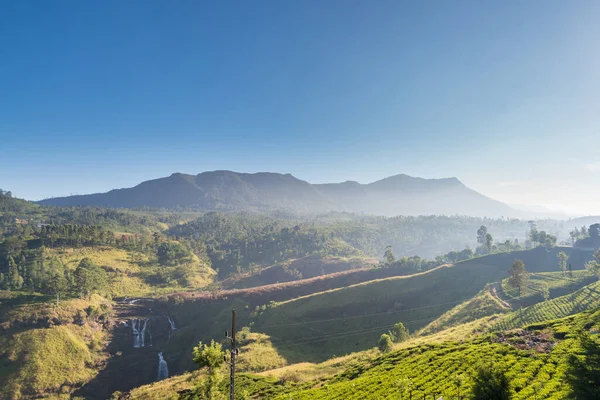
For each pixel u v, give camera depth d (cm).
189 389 10162
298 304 19450
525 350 7512
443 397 6122
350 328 16662
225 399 7544
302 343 15450
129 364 17438
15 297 17775
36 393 13650
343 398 7269
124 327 19212
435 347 9450
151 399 10088
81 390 14912
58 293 18350
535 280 19200
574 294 14000
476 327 12794
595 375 4322
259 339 15800
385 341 11488
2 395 13225
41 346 15212
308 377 10575
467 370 7169
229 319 19962
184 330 19900
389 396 6750
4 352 14650
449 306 17738
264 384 10050
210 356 5409
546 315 12475
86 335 17188
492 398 4366
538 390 5662
